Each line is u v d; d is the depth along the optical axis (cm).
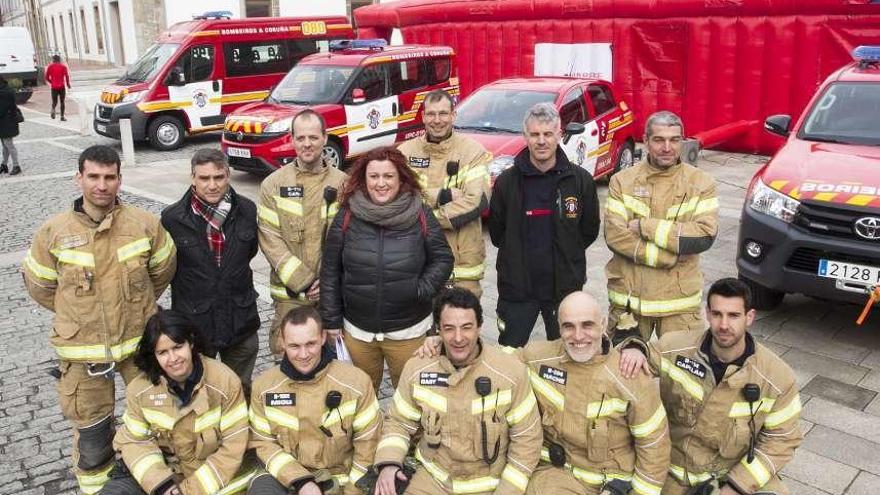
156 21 2648
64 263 348
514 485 324
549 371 330
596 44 1352
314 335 324
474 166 439
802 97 1161
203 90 1467
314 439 340
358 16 1780
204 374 337
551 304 421
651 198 399
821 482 381
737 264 549
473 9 1501
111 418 381
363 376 344
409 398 338
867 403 452
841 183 505
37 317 626
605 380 318
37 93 2748
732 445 317
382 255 373
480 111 900
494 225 426
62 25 4297
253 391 343
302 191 417
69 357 355
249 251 401
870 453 404
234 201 394
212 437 339
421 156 447
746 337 314
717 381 318
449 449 329
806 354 515
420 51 1217
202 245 387
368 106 1121
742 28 1194
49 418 463
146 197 1040
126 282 358
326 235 404
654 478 320
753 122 1219
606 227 407
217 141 1560
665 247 384
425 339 360
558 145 406
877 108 598
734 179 1065
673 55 1274
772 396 312
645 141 397
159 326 321
